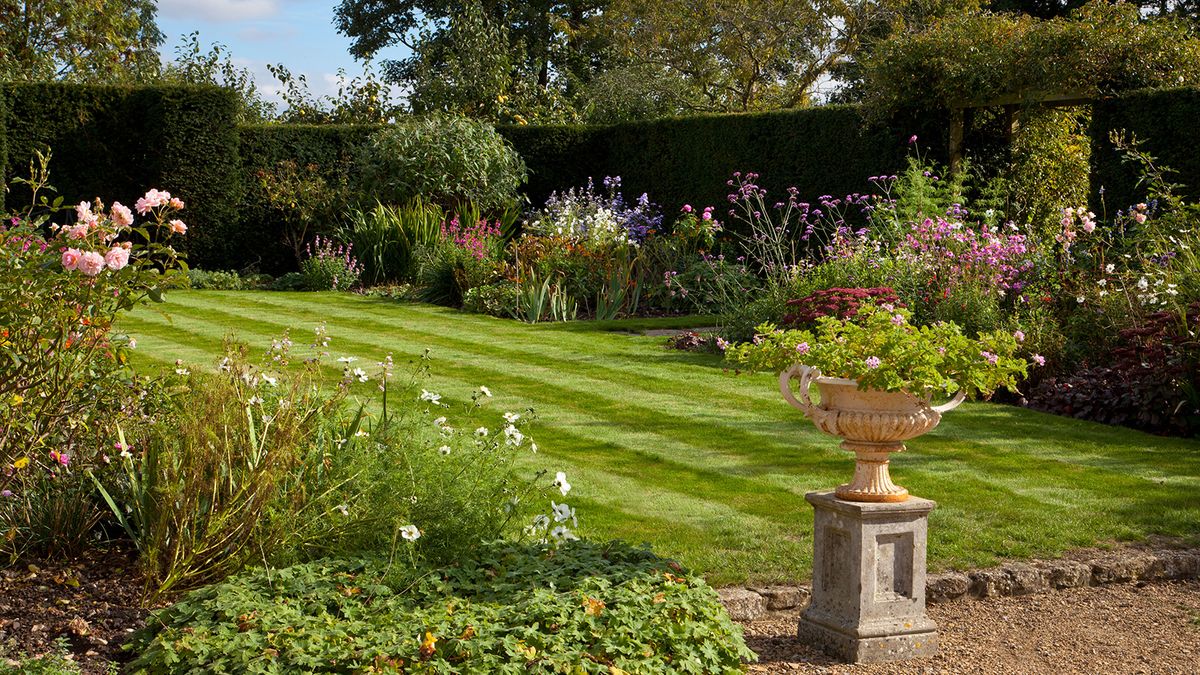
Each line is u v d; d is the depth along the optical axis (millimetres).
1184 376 7270
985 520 5086
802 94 25500
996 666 3672
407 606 3586
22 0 21312
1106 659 3738
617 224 14266
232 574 3912
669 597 3623
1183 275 8328
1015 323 8633
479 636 3273
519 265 12703
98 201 4574
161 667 3223
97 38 22594
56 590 3906
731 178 15828
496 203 16750
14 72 21266
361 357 9242
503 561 4035
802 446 6445
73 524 4262
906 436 3748
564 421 7035
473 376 8500
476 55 21500
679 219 16859
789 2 24031
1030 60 11656
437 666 3100
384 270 15242
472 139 16750
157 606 3785
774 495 5434
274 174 16766
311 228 16766
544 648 3248
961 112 12938
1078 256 9648
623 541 4285
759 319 10406
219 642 3225
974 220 12984
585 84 27922
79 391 4574
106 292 4430
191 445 3959
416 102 21688
